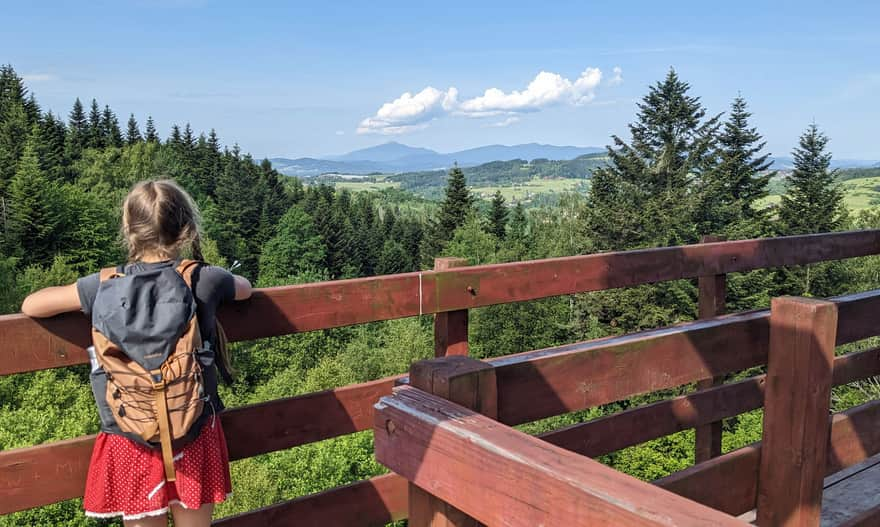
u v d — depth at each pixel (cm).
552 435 269
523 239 5859
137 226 197
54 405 2641
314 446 2439
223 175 9425
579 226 4284
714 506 214
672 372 220
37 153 7750
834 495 292
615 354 206
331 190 10450
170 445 184
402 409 145
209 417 195
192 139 10569
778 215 4366
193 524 195
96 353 185
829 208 4238
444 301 290
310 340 4725
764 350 244
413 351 3759
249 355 4478
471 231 5319
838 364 295
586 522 103
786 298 214
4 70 9619
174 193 204
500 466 119
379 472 2406
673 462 2534
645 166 4212
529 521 113
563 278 323
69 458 213
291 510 256
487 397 150
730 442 2467
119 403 182
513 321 4012
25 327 200
